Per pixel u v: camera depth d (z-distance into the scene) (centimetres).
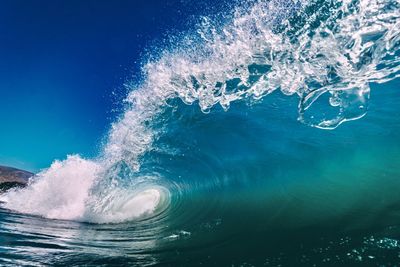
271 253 248
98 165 709
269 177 431
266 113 486
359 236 239
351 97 366
